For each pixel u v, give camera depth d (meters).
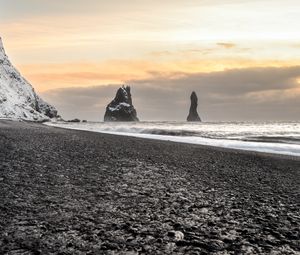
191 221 9.16
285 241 7.82
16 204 9.98
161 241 7.51
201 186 14.43
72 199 11.01
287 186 15.65
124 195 11.98
